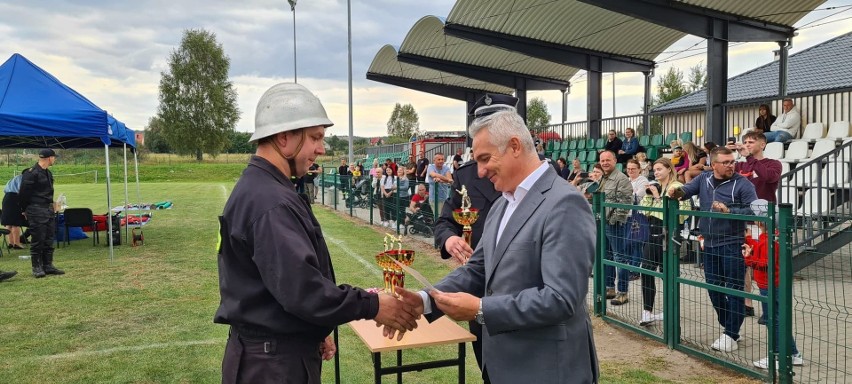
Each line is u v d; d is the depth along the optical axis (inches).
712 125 525.3
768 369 174.7
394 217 547.5
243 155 2913.4
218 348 214.8
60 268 371.2
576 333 89.3
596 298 250.8
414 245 454.0
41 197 346.6
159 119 2763.3
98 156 2220.7
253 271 90.1
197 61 2716.5
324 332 96.0
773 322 173.3
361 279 328.8
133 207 708.0
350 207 695.1
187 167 1910.7
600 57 746.2
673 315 208.8
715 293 201.5
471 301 84.4
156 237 517.7
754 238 187.8
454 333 123.5
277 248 85.4
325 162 1812.3
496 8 641.0
